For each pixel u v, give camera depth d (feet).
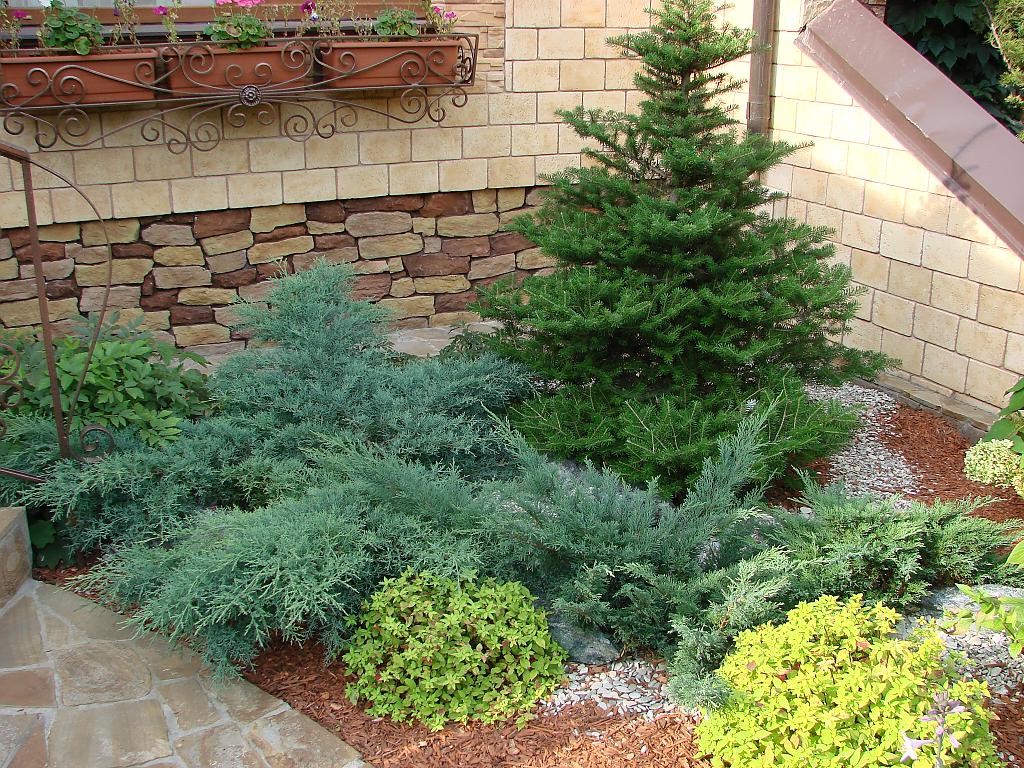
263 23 17.29
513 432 12.34
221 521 10.47
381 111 18.56
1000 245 14.79
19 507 11.42
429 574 9.78
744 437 10.98
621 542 10.01
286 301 14.02
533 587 10.29
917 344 16.71
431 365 14.61
